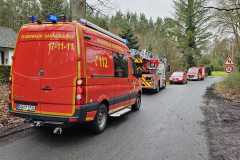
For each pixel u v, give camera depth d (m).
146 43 51.66
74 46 7.06
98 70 7.95
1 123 8.46
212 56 75.75
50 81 7.17
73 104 7.02
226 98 17.66
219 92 21.59
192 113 11.82
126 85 10.58
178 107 13.60
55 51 7.17
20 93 7.45
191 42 55.03
